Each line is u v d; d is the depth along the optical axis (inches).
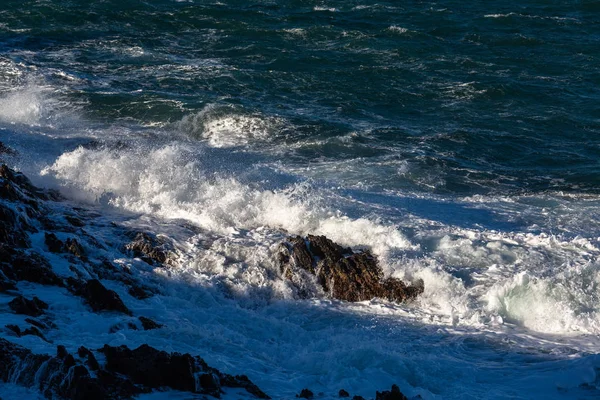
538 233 1562.5
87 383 768.9
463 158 2074.3
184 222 1483.8
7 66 2605.8
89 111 2277.3
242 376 896.9
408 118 2399.1
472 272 1328.7
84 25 3159.5
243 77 2659.9
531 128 2348.7
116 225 1439.5
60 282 1132.5
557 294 1224.2
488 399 937.5
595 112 2511.1
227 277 1302.9
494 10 3752.5
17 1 3346.5
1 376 816.9
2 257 1142.3
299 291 1294.3
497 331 1174.3
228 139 2138.3
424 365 1016.9
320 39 3154.5
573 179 1962.4
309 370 983.6
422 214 1620.3
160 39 3058.6
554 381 986.7
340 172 1904.5
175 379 826.2
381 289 1289.4
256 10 3506.4
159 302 1170.0
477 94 2610.7
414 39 3206.2
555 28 3476.9
